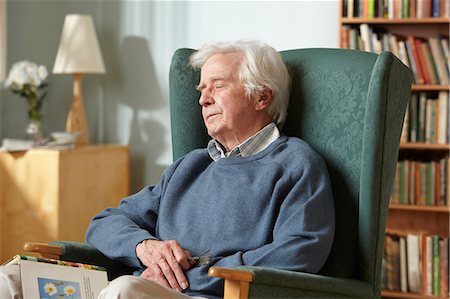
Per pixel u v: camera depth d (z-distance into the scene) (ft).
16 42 17.08
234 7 15.84
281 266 8.12
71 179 14.85
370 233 8.64
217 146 9.53
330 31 15.43
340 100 9.30
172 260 8.55
